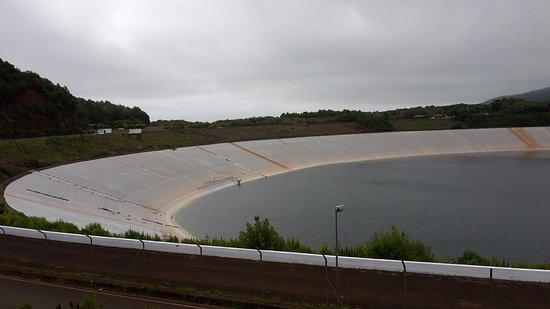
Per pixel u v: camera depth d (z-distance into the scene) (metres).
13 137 75.19
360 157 121.88
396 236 25.53
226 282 21.06
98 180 60.72
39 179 51.41
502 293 18.69
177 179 74.06
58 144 69.81
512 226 48.53
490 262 25.28
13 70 88.75
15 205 38.44
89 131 95.44
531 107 168.00
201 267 21.81
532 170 93.88
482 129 148.38
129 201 58.28
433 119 169.25
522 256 38.41
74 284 22.33
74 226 31.45
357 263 21.58
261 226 27.19
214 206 61.25
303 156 112.50
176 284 21.27
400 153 129.75
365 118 154.12
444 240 43.47
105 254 24.84
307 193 70.56
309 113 178.50
